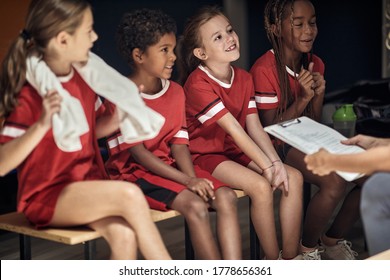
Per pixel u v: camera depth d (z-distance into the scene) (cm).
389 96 504
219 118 380
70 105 296
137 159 359
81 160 322
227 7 557
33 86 306
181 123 373
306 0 423
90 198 301
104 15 534
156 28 355
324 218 411
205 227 339
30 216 314
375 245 271
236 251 353
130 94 310
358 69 564
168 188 349
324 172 303
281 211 387
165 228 501
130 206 298
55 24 300
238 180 373
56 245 460
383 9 556
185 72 406
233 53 386
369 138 342
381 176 272
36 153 311
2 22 473
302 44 422
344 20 569
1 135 304
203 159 394
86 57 311
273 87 423
